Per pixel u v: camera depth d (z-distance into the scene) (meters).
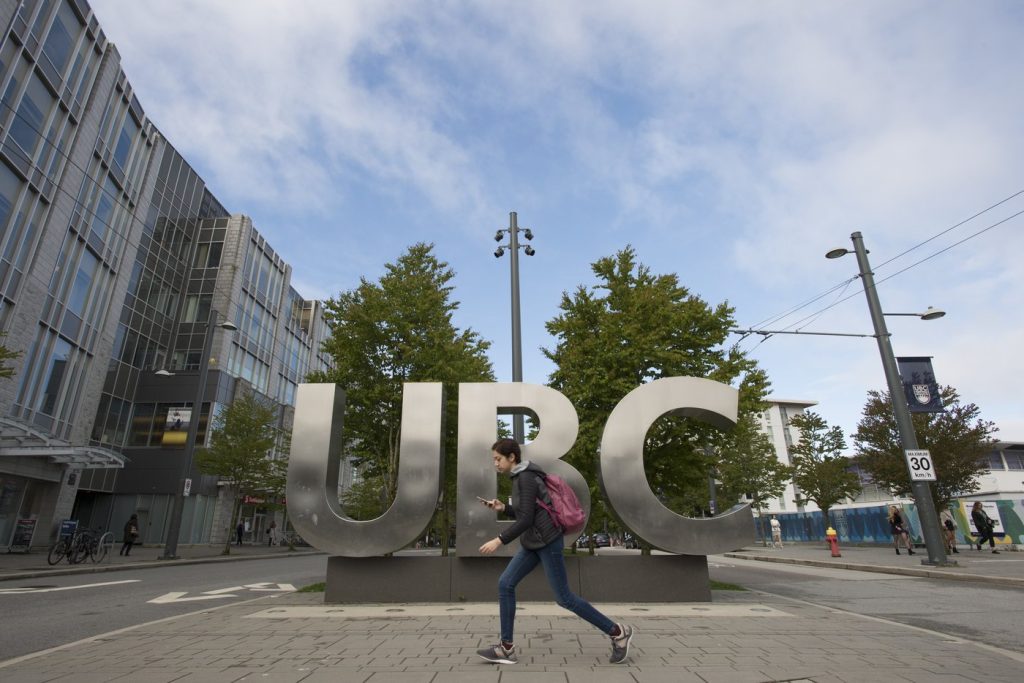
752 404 12.40
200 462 26.89
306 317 51.22
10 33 20.33
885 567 13.95
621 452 8.02
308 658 4.38
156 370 33.66
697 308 12.88
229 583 12.72
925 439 23.41
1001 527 23.58
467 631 5.52
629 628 4.20
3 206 20.52
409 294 14.59
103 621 7.50
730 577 13.38
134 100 29.48
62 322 24.80
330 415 8.12
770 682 3.59
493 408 8.14
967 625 6.63
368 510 38.50
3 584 11.95
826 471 30.64
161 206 34.94
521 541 4.28
